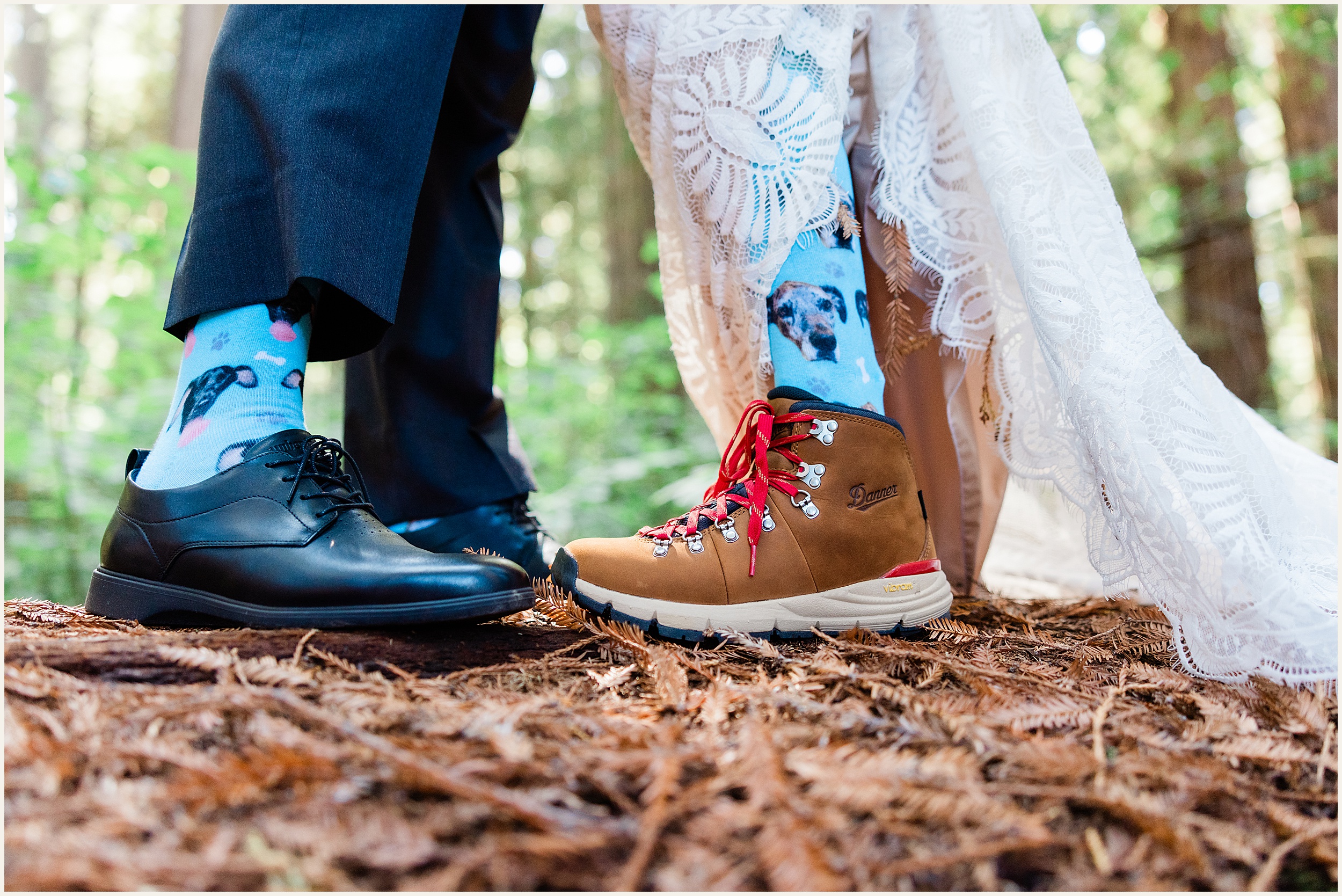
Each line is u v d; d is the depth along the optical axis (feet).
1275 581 2.67
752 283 3.38
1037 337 3.28
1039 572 5.17
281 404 3.11
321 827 1.53
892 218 3.84
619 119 21.02
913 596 3.41
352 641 2.65
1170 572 2.89
